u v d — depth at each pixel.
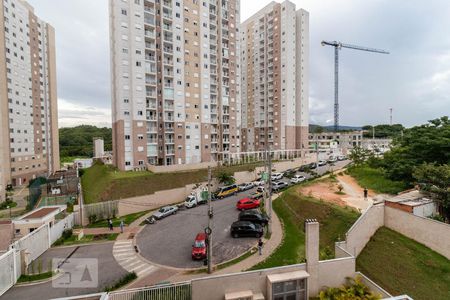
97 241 24.09
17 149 57.72
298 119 70.31
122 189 34.44
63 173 65.25
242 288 12.94
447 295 15.12
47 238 22.69
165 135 47.81
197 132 52.03
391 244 19.77
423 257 18.02
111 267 18.94
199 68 52.19
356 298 12.27
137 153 44.41
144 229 26.80
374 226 21.50
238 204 31.64
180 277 17.06
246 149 80.38
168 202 36.25
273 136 70.62
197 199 34.81
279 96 68.44
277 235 23.33
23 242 19.48
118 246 22.77
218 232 24.58
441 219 21.41
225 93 57.69
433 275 16.52
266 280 13.13
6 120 54.66
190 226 26.81
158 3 47.00
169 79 48.47
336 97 114.69
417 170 25.11
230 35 58.59
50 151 70.19
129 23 43.56
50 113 70.56
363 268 17.47
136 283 16.61
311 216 25.20
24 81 60.56
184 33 49.91
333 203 25.83
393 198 24.17
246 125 80.25
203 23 52.62
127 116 43.97
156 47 46.81
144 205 34.00
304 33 69.12
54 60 72.50
